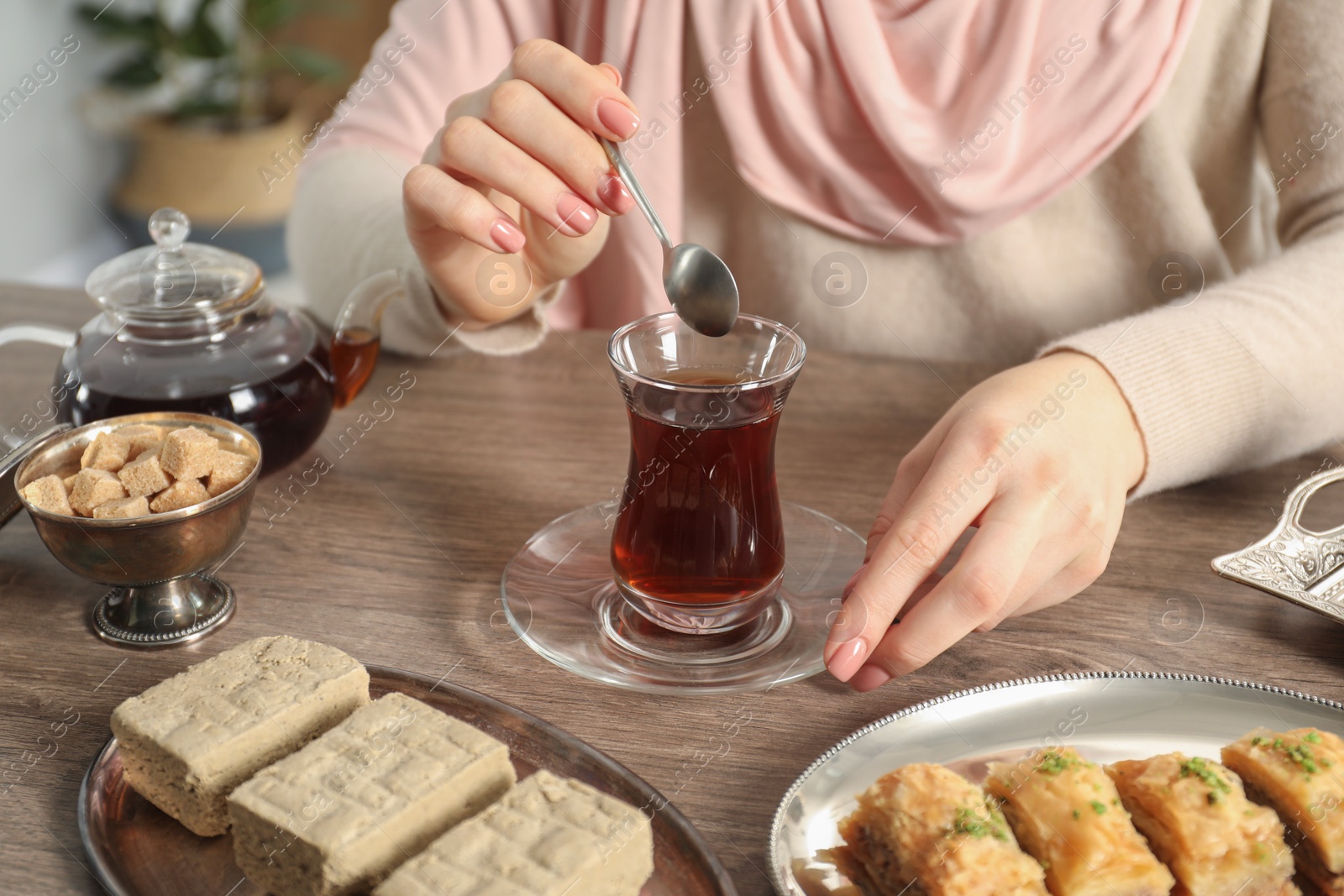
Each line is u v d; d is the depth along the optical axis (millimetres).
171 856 585
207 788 584
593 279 1040
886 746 608
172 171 2064
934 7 934
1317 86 915
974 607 634
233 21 2129
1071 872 579
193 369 723
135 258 738
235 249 2113
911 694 643
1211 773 599
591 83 698
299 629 671
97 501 656
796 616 674
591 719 632
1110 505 682
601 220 819
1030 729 617
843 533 719
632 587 659
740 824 592
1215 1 935
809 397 834
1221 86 957
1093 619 677
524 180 706
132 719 594
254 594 689
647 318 664
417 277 845
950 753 608
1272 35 936
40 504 655
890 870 574
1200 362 738
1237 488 757
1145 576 700
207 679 614
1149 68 926
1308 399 761
